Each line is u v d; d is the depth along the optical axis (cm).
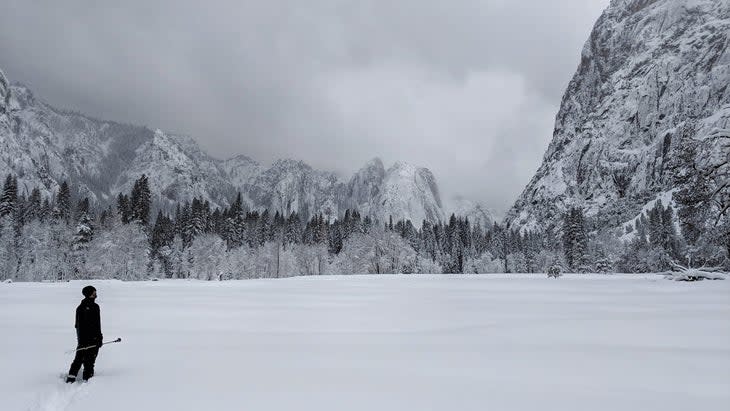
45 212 11994
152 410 699
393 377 890
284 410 693
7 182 10900
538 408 700
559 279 6231
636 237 12912
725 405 714
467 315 2030
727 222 4509
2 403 767
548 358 1060
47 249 8619
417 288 4228
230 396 766
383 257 11188
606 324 1609
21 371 980
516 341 1309
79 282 5509
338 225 17512
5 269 8438
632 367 966
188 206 14825
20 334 1498
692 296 2783
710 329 1475
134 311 2225
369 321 1850
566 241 13012
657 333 1412
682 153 4522
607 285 4328
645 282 4722
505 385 831
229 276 10031
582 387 817
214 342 1332
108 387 831
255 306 2486
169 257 11194
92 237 9000
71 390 841
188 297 3131
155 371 953
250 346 1256
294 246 12538
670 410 691
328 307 2436
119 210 13100
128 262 8881
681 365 978
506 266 15362
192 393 785
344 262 11788
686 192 4534
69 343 1320
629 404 720
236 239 13238
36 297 3098
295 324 1770
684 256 8506
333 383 847
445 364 1005
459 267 13588
